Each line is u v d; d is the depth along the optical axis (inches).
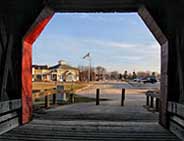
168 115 192.1
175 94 190.9
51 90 380.2
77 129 185.8
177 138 162.4
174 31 188.4
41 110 317.1
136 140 155.8
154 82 1689.2
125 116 271.4
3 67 169.2
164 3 183.9
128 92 785.6
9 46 175.8
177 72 187.8
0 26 160.4
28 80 216.4
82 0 190.4
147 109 350.9
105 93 743.1
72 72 2046.0
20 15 188.4
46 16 207.8
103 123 216.4
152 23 200.8
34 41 223.5
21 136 161.2
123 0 189.8
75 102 470.9
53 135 164.7
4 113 169.3
